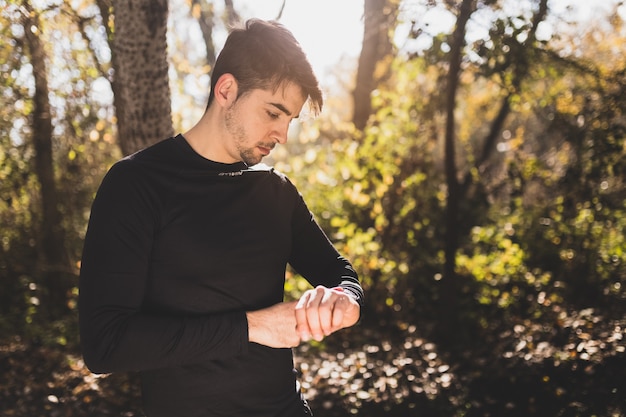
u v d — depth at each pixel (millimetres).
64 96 5125
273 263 1469
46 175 6031
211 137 1414
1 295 6215
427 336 5332
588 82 5969
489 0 4691
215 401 1400
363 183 5949
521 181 6695
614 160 5859
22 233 6492
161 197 1338
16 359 5016
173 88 5746
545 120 7012
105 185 1322
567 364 4336
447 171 5188
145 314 1275
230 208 1404
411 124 6148
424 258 6098
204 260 1356
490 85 6715
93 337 1234
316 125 6215
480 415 4125
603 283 5707
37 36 4395
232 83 1376
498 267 5922
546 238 6211
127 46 3598
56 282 6336
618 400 4012
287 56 1349
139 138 3711
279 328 1286
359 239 5648
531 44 4949
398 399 4203
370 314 5719
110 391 4379
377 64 7227
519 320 5273
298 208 1604
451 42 4938
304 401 1584
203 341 1258
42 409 4254
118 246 1276
